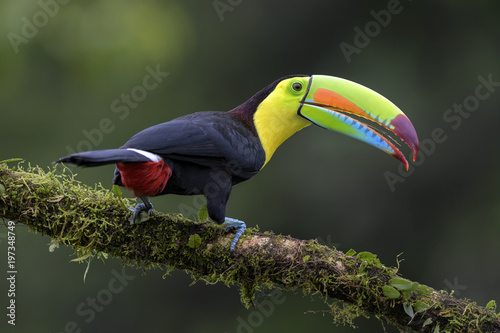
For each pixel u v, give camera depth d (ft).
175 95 45.37
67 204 19.47
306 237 45.80
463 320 18.74
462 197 47.16
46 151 42.70
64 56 41.47
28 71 41.22
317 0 47.34
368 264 19.22
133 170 19.42
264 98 24.32
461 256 46.91
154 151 20.25
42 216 19.40
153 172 19.80
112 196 19.93
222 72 47.34
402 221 46.73
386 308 19.10
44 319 41.70
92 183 40.40
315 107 24.11
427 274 46.73
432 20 47.03
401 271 46.65
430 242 46.80
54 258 42.16
